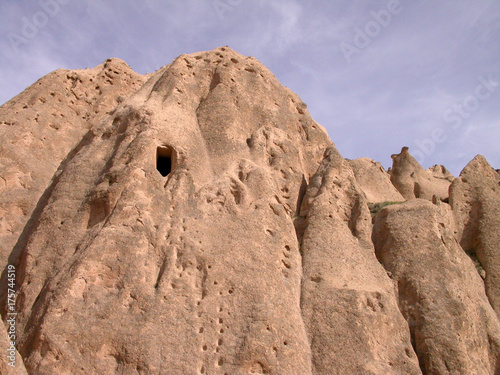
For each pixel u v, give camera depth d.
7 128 16.62
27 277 12.75
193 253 12.88
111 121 16.39
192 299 12.12
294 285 13.06
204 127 16.84
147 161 14.36
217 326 11.77
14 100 18.30
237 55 19.91
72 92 19.14
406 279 13.64
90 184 14.60
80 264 12.05
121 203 13.34
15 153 16.03
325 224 14.49
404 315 13.15
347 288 12.82
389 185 20.67
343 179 15.81
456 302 13.06
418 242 14.35
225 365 11.16
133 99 17.23
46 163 16.69
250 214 13.96
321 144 18.81
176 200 13.89
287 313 12.19
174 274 12.47
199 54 19.81
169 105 16.66
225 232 13.48
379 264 14.05
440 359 12.19
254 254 13.08
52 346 10.82
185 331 11.55
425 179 24.09
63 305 11.43
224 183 14.66
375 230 15.33
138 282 12.09
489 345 13.99
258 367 11.21
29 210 15.27
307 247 14.07
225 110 17.19
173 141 15.39
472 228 17.77
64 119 18.17
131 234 12.82
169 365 10.97
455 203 18.28
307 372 11.45
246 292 12.32
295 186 16.12
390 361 11.98
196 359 11.18
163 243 12.97
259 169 15.20
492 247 16.91
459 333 12.63
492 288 15.96
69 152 17.11
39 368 10.60
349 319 12.24
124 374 10.80
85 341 11.06
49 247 13.23
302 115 19.47
